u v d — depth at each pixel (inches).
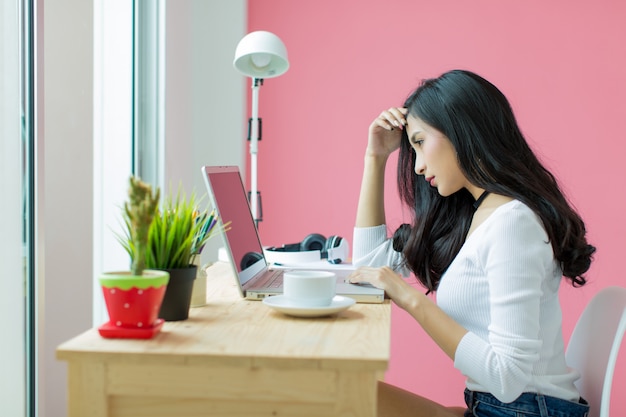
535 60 126.8
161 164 107.1
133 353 40.5
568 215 59.3
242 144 129.4
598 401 61.1
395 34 129.7
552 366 59.1
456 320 59.8
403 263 74.3
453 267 60.0
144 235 43.3
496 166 59.4
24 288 66.9
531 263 54.3
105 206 93.4
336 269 76.0
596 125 125.8
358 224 78.2
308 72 131.6
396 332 129.4
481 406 58.7
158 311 45.4
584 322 66.3
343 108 131.1
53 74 73.7
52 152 73.7
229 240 59.4
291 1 131.3
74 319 77.7
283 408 40.7
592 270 126.0
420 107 62.2
